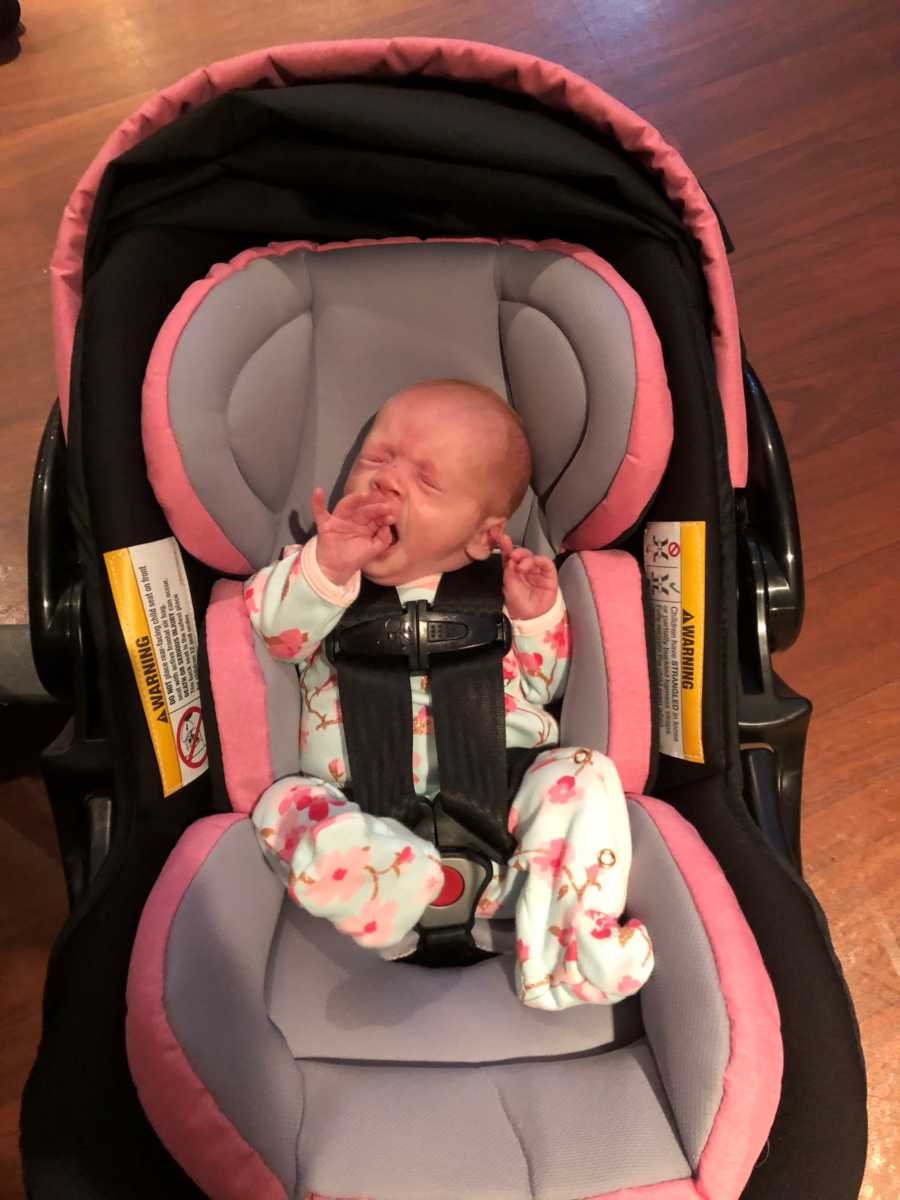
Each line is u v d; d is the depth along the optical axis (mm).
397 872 912
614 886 928
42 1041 861
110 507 942
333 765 1090
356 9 1997
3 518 1577
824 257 1807
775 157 1888
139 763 976
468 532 1079
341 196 1039
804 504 1613
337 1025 942
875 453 1650
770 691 1092
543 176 966
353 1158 819
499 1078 890
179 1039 825
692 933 882
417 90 940
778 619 1116
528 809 1013
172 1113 801
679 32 1994
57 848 1367
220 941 902
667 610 1036
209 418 988
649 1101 844
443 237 1104
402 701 1058
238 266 1027
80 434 938
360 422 1160
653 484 1019
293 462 1131
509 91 959
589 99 938
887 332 1741
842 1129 816
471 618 1074
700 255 1006
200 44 1964
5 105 1919
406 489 1051
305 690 1122
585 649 1047
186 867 932
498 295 1104
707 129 1910
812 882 1365
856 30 2002
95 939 898
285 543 1148
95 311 937
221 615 1034
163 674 990
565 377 1043
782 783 1120
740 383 1035
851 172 1874
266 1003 941
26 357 1698
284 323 1075
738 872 960
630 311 993
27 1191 786
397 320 1114
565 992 906
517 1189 804
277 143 951
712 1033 824
